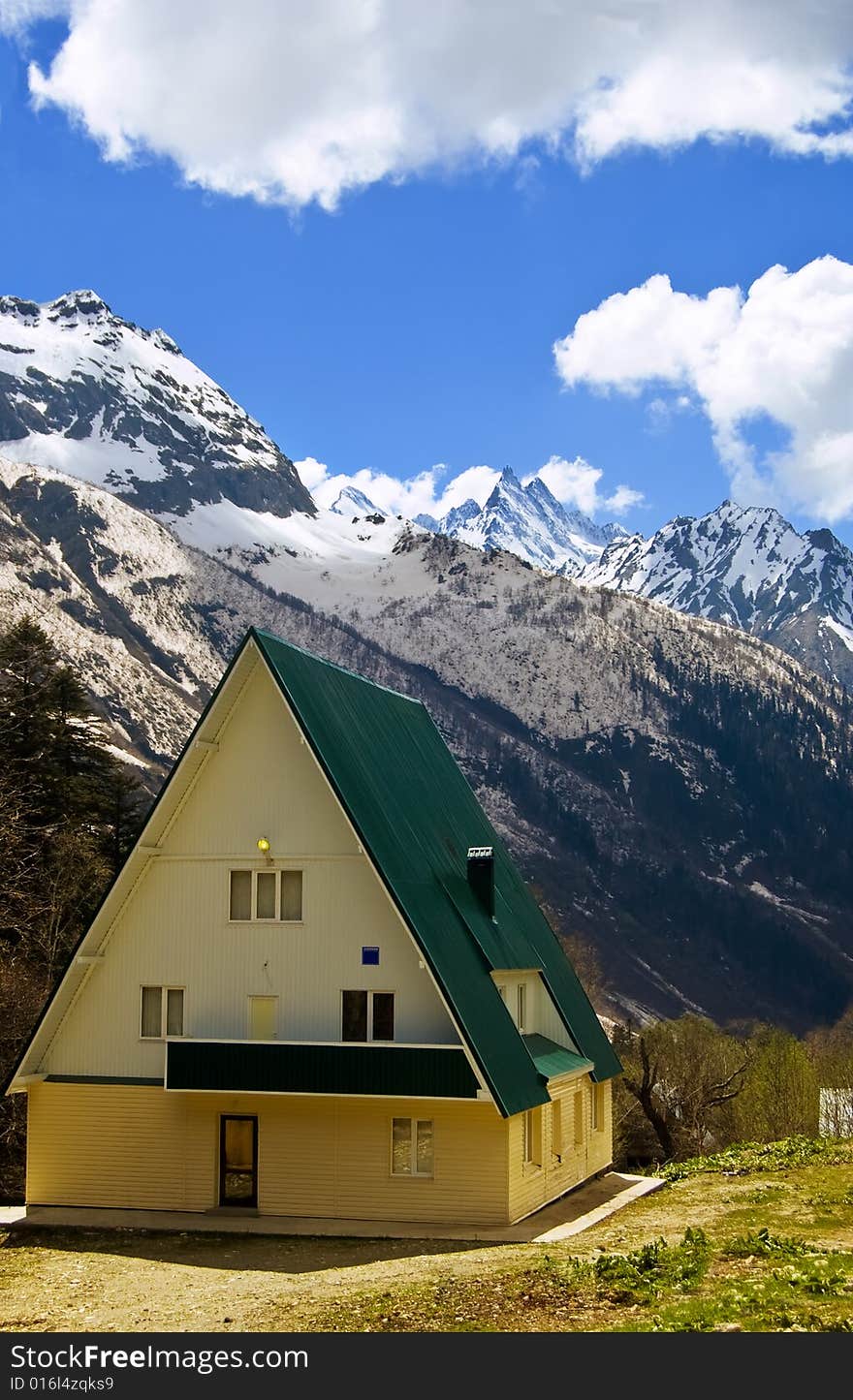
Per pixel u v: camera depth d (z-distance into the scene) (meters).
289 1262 27.25
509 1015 33.53
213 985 33.66
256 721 34.06
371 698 39.38
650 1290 20.77
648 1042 77.69
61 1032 34.75
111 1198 33.75
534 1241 28.78
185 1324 21.03
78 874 49.09
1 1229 31.77
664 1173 41.78
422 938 31.33
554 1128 36.53
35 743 52.62
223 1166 33.34
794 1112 74.81
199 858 34.09
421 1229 30.75
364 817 32.47
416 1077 30.73
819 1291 19.89
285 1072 31.55
